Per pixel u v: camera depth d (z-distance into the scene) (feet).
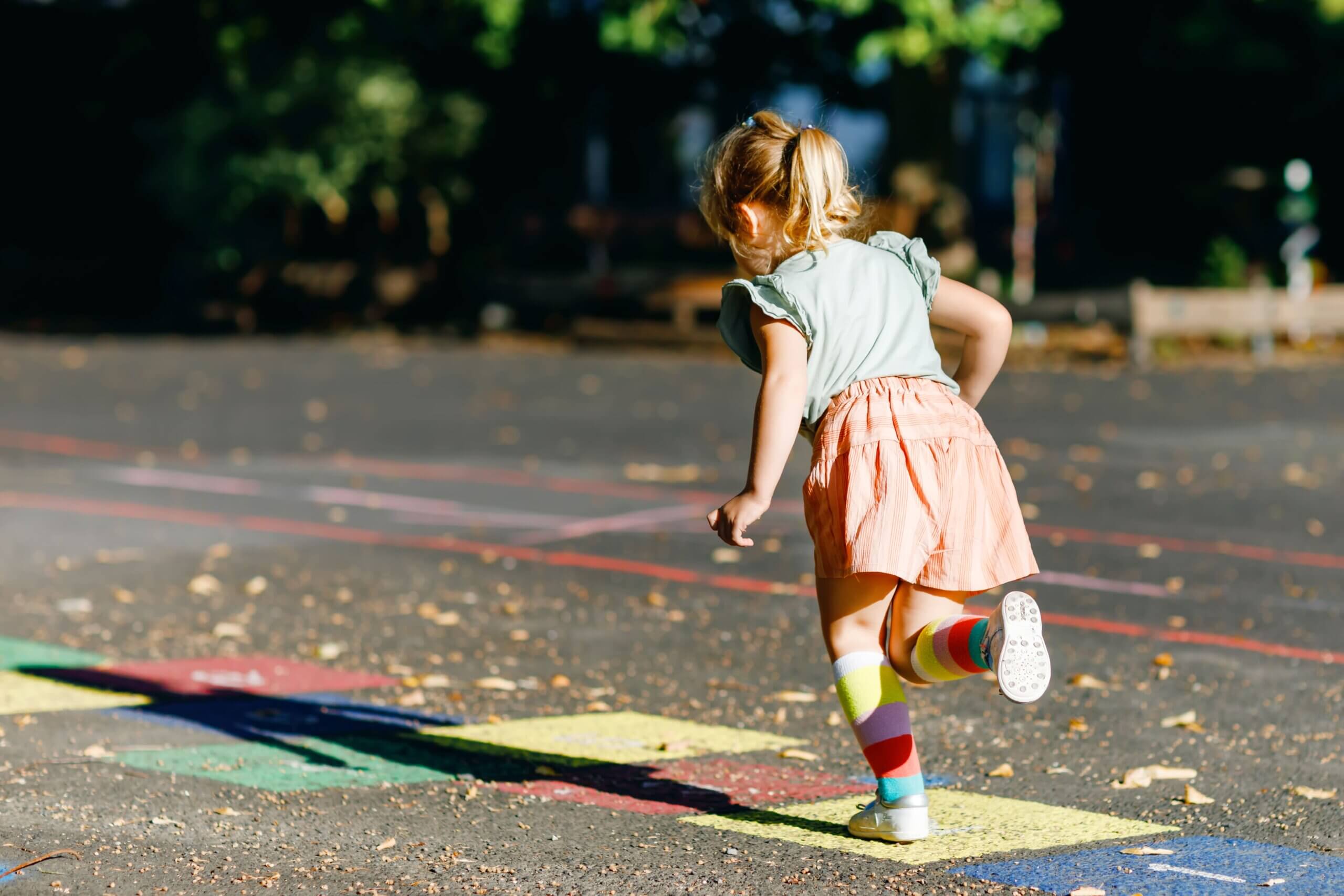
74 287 124.98
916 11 73.77
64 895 13.97
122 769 18.07
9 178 125.49
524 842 15.58
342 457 47.83
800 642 25.54
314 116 101.50
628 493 41.22
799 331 14.99
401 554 32.96
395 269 114.21
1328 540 34.58
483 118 105.29
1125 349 80.28
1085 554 32.94
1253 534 35.24
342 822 16.20
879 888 14.33
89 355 85.30
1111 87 114.42
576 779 17.90
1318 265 106.73
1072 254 120.57
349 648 24.95
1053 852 15.38
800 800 17.13
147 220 124.67
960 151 120.37
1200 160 116.06
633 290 101.14
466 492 41.39
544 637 25.79
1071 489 41.57
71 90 122.31
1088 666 23.84
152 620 26.76
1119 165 119.34
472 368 78.95
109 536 34.78
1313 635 25.99
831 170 15.39
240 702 21.49
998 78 119.55
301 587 29.63
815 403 15.17
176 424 55.93
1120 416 57.57
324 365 80.07
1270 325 85.25
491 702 21.66
